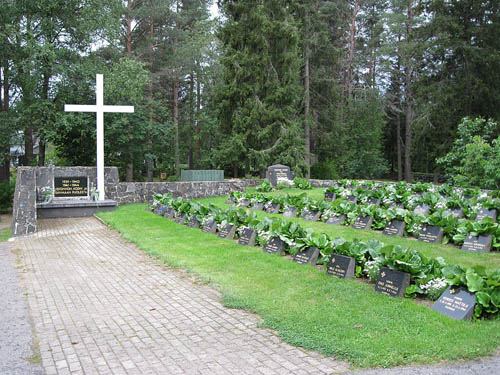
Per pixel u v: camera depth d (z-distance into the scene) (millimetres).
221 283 7305
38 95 23141
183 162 45281
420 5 29734
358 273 7289
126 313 6160
